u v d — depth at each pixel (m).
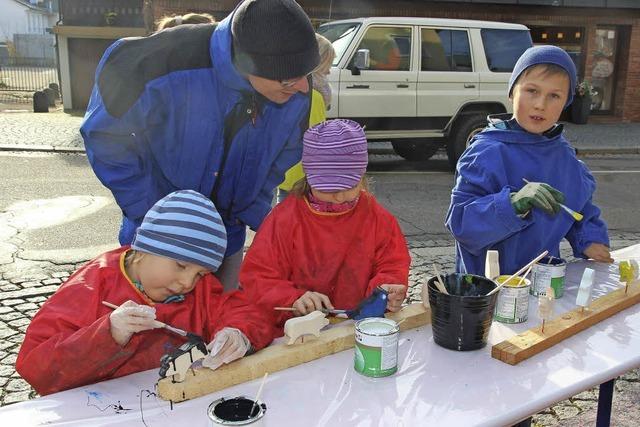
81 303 1.51
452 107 8.23
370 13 12.25
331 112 7.67
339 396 1.33
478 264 2.21
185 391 1.30
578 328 1.67
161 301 1.60
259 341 1.55
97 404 1.29
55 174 7.43
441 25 8.11
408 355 1.54
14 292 3.88
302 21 1.73
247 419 1.13
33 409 1.26
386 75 7.85
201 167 1.98
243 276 1.82
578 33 13.80
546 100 2.11
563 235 2.23
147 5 8.55
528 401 1.32
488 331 1.58
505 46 8.49
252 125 1.97
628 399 2.89
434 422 1.23
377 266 1.91
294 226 1.84
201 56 1.88
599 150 10.66
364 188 1.96
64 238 4.98
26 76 22.62
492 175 2.11
